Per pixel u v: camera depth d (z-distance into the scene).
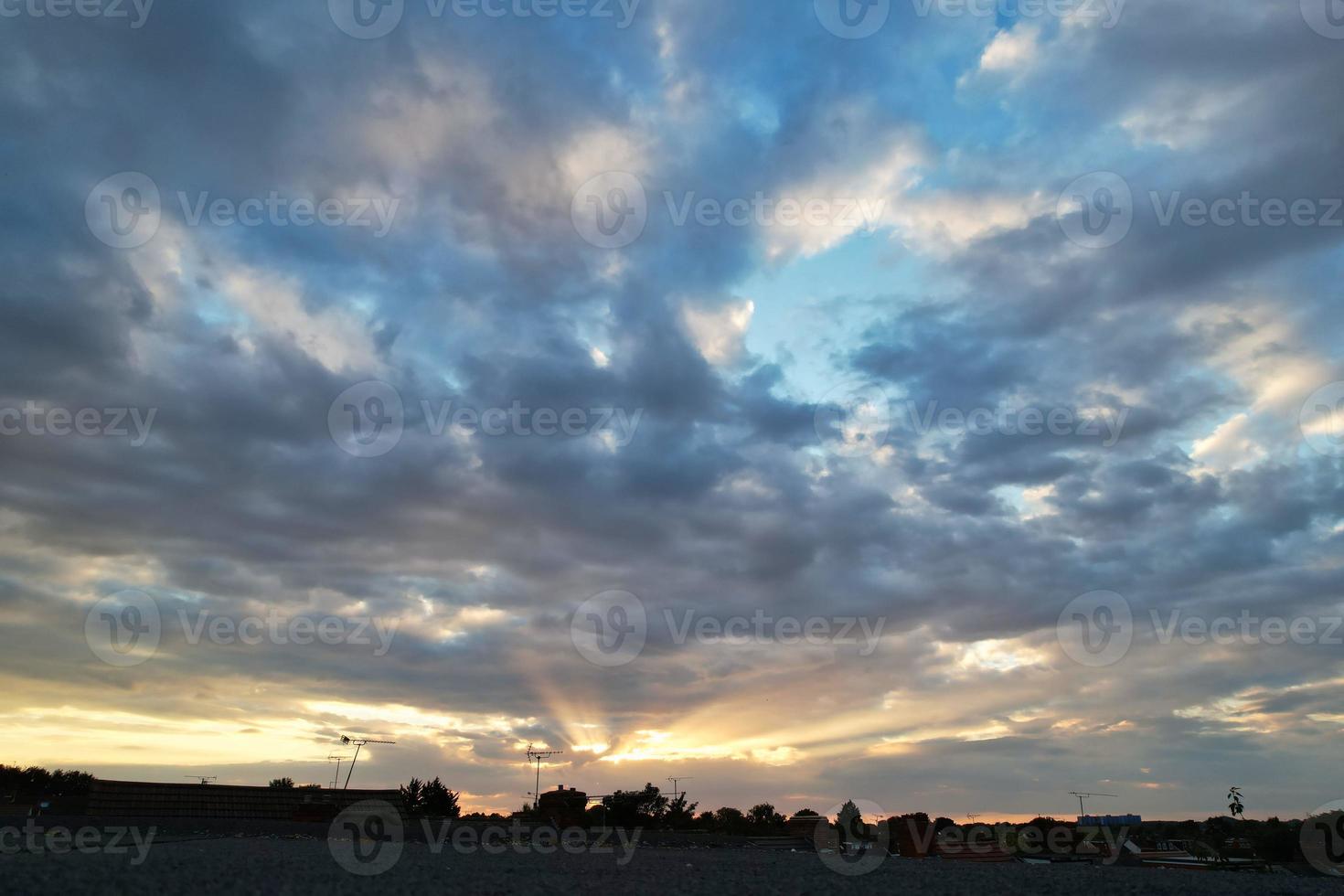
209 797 44.41
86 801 43.16
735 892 17.69
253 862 19.73
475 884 17.38
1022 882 21.64
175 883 15.09
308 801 46.75
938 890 19.27
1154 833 50.38
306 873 17.86
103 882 14.69
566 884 18.06
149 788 43.88
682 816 58.69
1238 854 41.88
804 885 19.48
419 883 17.00
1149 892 19.92
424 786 58.34
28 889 13.86
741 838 38.97
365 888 15.91
